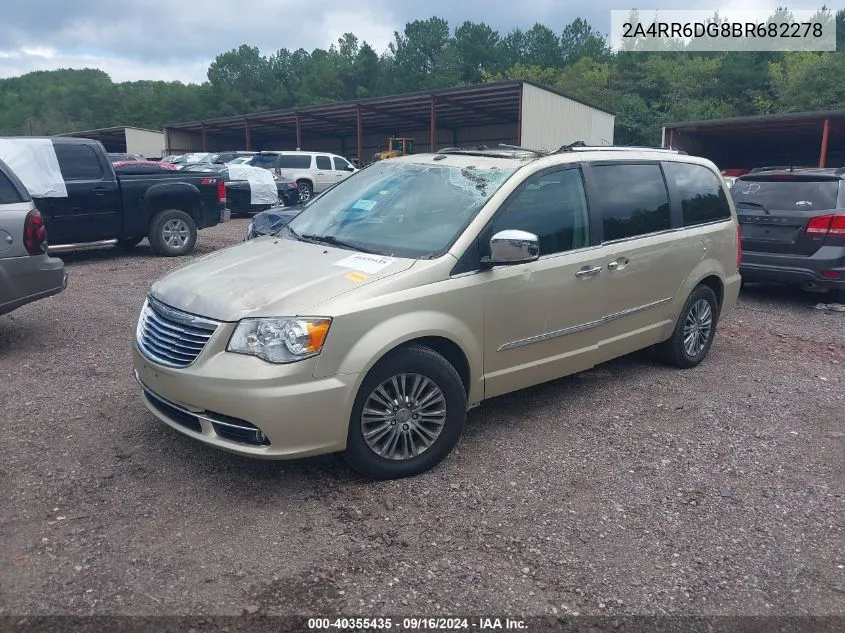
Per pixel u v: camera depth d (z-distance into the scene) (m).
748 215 8.95
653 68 71.38
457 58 95.81
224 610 2.96
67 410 4.96
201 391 3.67
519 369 4.64
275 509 3.74
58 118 128.75
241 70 113.06
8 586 3.07
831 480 4.27
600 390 5.68
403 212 4.67
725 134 34.66
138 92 130.75
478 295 4.26
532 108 30.16
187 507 3.74
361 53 90.69
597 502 3.92
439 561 3.33
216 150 55.09
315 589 3.11
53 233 10.27
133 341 4.33
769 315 8.59
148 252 12.29
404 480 4.09
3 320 7.39
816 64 56.47
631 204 5.40
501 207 4.47
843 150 38.22
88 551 3.33
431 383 4.10
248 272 4.16
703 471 4.33
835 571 3.36
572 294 4.84
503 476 4.18
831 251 8.39
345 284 3.88
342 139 54.94
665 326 5.85
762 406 5.43
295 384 3.62
